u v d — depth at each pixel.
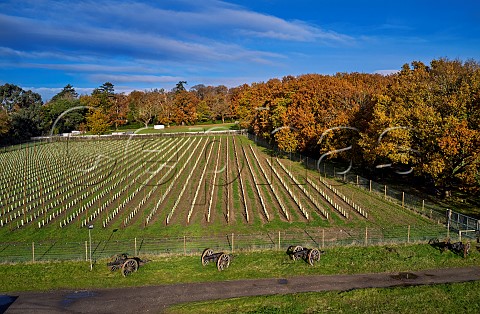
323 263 32.97
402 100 59.47
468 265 32.47
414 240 38.47
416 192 60.22
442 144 47.00
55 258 36.03
